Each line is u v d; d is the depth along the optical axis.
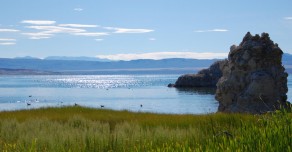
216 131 13.67
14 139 15.52
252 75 44.72
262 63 45.50
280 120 8.02
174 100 128.50
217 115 21.28
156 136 13.41
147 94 169.38
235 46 49.19
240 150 6.80
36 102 133.25
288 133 7.23
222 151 7.03
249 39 47.75
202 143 10.45
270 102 43.75
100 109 36.62
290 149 6.53
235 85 45.66
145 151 9.45
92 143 11.55
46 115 28.81
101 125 19.77
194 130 14.38
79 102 131.88
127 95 167.25
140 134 14.08
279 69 45.97
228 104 46.47
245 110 43.38
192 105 108.25
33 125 19.55
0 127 19.78
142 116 28.86
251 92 43.94
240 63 45.72
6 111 33.97
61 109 35.53
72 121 22.38
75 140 12.23
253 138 7.34
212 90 171.50
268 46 46.59
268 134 7.26
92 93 188.12
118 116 28.33
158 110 97.12
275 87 44.72
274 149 6.69
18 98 154.12
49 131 16.92
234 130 13.22
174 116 26.69
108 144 11.47
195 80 194.88
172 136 12.84
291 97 121.31
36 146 11.91
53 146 11.50
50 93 191.38
